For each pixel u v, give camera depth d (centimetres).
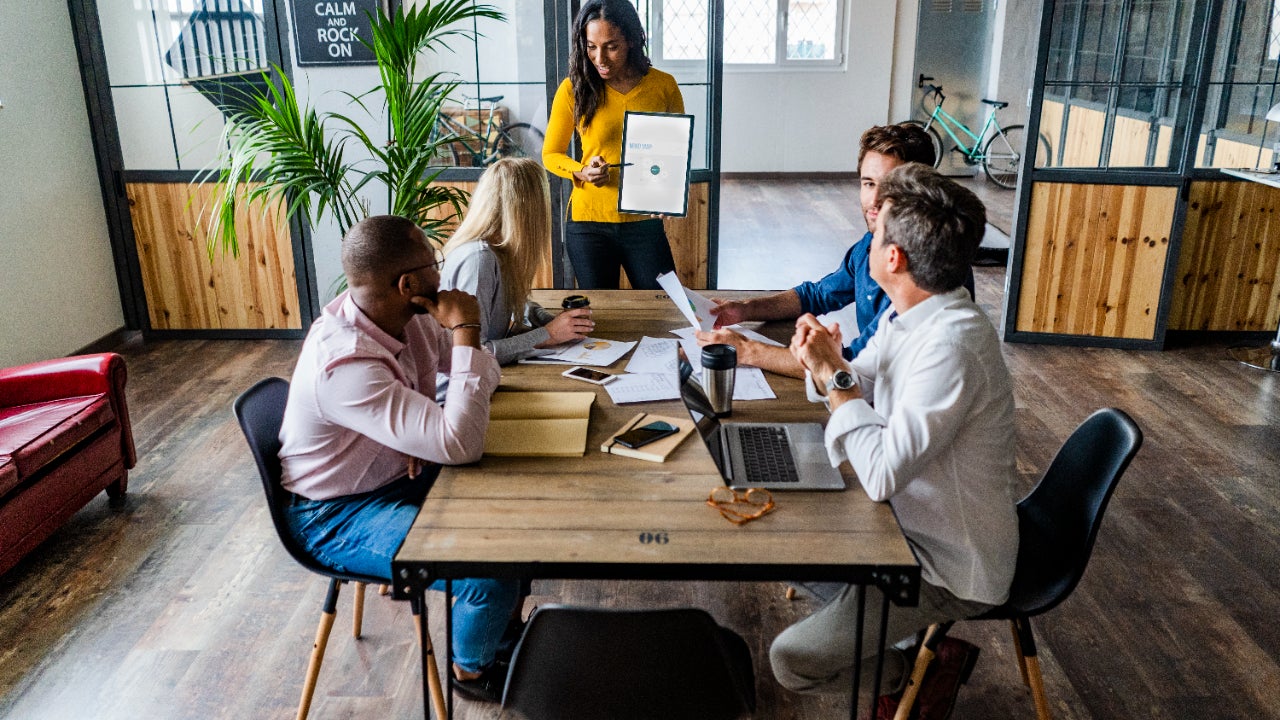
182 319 502
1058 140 468
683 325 274
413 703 230
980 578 172
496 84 464
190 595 274
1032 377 448
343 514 198
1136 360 472
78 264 468
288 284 495
